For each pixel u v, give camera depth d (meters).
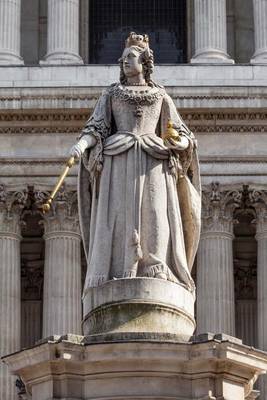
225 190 68.88
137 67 28.91
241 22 77.75
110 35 78.69
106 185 28.09
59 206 68.44
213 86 69.69
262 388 63.22
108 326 27.28
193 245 28.52
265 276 67.56
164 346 26.06
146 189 28.00
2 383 64.19
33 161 69.38
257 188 69.00
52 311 67.12
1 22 73.44
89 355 26.16
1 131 69.75
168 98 28.91
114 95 28.73
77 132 69.75
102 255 27.78
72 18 73.94
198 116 69.50
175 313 27.52
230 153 69.38
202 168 69.06
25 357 26.42
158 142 28.31
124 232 27.83
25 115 69.62
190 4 78.38
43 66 71.19
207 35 73.19
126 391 26.12
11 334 66.62
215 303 67.00
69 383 26.19
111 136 28.48
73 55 72.94
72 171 68.88
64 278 67.69
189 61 76.69
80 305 67.50
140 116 28.58
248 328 71.25
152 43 78.88
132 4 79.31
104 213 27.97
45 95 69.62
